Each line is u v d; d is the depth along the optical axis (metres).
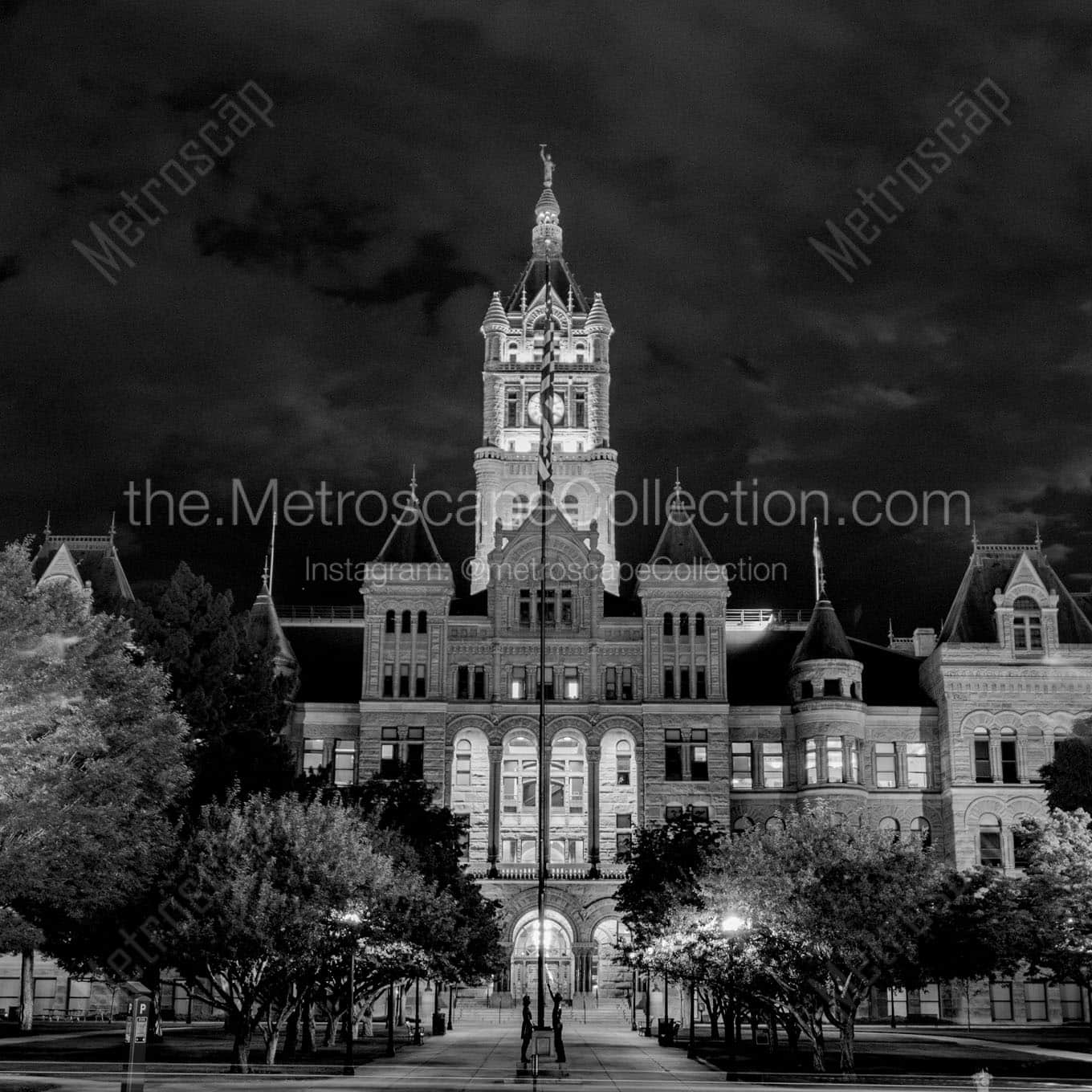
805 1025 50.88
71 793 49.84
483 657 107.56
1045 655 106.56
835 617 109.56
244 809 55.22
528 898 102.50
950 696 106.12
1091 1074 49.06
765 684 112.81
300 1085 43.12
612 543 130.38
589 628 108.25
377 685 105.69
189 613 78.56
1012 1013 100.06
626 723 106.12
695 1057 58.34
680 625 108.25
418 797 84.12
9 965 97.06
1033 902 64.19
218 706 75.62
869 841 52.81
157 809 53.50
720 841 77.00
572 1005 98.06
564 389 135.00
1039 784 103.56
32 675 46.41
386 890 55.69
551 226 143.75
